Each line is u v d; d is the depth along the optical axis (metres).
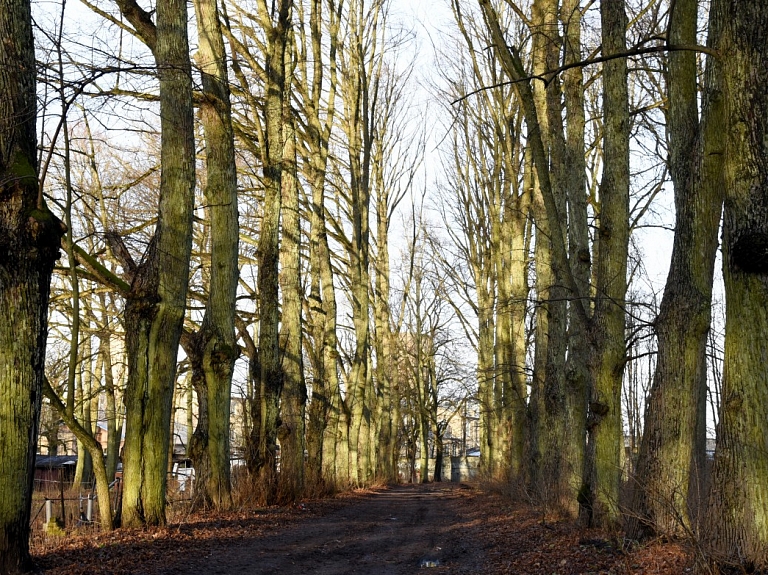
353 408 34.16
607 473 12.01
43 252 9.14
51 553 10.27
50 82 9.68
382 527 16.86
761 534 7.45
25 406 9.01
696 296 9.63
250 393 28.95
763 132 7.38
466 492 33.53
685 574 7.95
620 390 12.20
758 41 7.38
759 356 7.55
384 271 40.56
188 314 24.84
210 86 15.95
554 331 17.20
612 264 12.00
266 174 19.61
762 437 7.54
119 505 13.70
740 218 7.54
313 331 26.58
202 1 15.98
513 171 26.80
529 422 22.92
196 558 10.47
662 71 11.28
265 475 19.22
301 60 25.69
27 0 9.35
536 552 11.41
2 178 8.88
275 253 19.75
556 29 14.98
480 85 28.58
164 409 12.94
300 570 10.38
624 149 12.08
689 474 9.55
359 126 32.84
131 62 11.30
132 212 20.00
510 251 26.64
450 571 10.75
